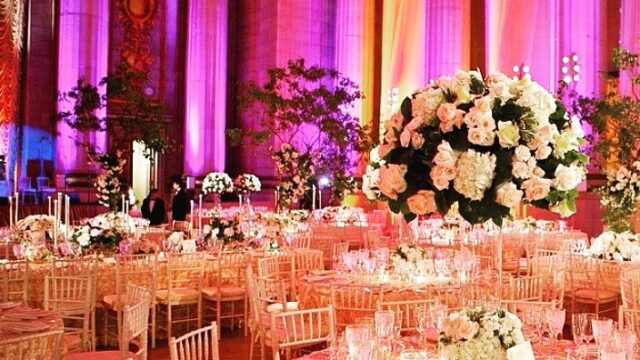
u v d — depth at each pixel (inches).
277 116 595.2
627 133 474.6
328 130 571.8
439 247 421.1
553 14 637.9
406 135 117.1
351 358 134.7
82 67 681.0
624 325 206.5
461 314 126.8
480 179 110.5
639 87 548.7
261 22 792.3
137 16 821.9
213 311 352.2
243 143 793.6
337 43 762.2
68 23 681.0
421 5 741.3
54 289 264.4
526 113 115.1
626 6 568.1
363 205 718.5
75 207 644.7
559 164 119.0
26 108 759.7
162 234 426.9
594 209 573.9
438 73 650.2
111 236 338.6
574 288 344.2
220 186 608.1
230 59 840.9
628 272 296.5
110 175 450.6
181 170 834.2
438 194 115.4
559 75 614.9
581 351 151.3
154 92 826.2
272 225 437.1
